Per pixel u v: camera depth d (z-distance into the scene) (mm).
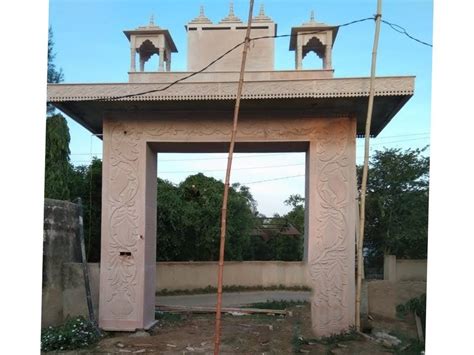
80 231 6984
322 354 5180
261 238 19562
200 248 14727
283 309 9086
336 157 6121
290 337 6188
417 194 12328
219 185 15492
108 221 6375
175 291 13312
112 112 6465
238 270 14586
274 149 6738
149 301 6680
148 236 6582
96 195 10547
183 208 14078
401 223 12109
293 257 19219
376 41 5492
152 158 6797
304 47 6461
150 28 6289
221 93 5781
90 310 6426
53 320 6574
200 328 6953
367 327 5949
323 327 5926
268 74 6078
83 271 6754
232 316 8250
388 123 6699
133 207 6387
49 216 6715
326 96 5633
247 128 6289
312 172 6148
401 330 5770
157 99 5867
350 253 5973
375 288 6129
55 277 6691
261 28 6270
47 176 9586
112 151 6449
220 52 6285
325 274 6004
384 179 12609
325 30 6086
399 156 12758
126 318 6277
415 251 12164
